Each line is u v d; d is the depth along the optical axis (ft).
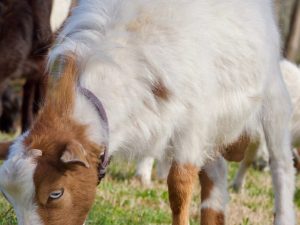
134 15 32.19
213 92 33.42
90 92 29.86
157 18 32.37
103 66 30.50
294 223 38.47
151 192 49.16
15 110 71.15
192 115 32.71
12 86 75.77
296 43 96.73
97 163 29.43
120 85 30.63
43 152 27.96
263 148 57.06
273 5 38.27
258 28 35.50
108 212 43.11
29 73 54.70
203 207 37.63
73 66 29.73
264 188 54.39
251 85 35.35
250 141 37.81
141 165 52.13
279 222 38.27
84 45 30.68
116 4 32.30
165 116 31.86
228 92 34.35
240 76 34.63
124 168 54.24
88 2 32.48
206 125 33.30
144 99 31.22
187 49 32.37
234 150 37.58
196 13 33.27
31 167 27.58
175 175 33.42
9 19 53.67
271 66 36.52
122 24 31.89
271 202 50.67
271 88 36.96
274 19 37.78
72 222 28.71
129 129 31.14
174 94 31.89
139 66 31.24
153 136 31.96
